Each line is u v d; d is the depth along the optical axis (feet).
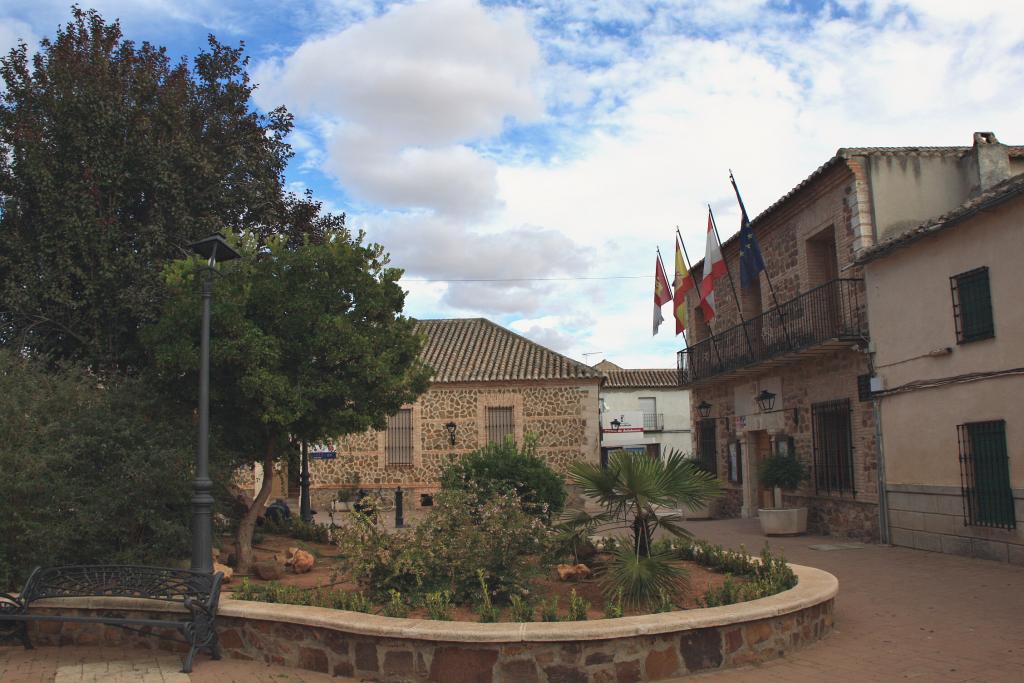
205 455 24.90
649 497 24.89
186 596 22.81
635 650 19.56
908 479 41.86
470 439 85.30
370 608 22.56
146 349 34.30
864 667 20.22
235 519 36.73
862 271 45.91
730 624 20.58
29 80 41.57
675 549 31.40
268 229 47.60
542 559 25.57
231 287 30.96
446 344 93.61
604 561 26.84
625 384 138.31
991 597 28.32
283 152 49.32
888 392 43.14
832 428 50.44
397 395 34.45
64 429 29.07
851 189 46.68
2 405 27.84
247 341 29.73
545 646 19.25
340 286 32.50
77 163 40.65
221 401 32.12
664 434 137.18
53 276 39.27
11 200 39.99
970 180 46.16
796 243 54.34
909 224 45.85
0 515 26.71
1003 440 35.24
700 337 77.77
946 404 38.83
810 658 21.25
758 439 64.18
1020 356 34.19
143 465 28.78
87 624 24.79
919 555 38.96
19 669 21.97
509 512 25.05
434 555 24.18
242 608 22.84
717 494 26.05
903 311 42.04
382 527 26.18
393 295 34.27
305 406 30.73
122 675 21.04
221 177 44.93
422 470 85.15
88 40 43.70
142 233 40.73
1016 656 20.75
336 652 21.04
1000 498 35.40
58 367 40.06
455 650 19.56
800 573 26.25
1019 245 34.24
